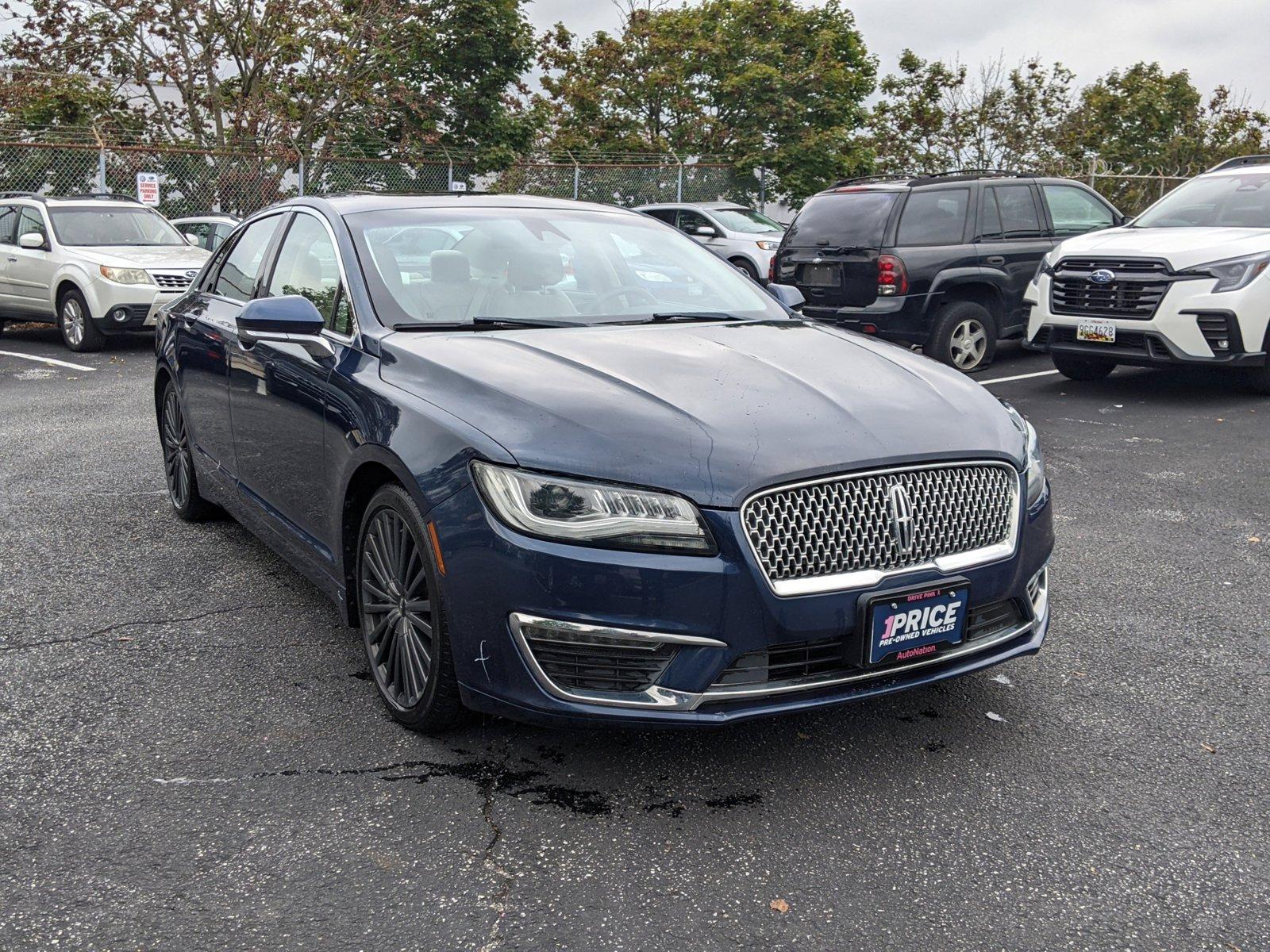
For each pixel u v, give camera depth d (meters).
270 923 2.39
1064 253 9.21
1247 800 2.96
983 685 3.69
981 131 30.12
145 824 2.78
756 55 31.41
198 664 3.80
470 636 2.92
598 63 31.88
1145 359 8.77
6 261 13.47
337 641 4.02
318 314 3.73
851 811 2.89
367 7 23.95
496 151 26.83
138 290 12.38
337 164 20.78
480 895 2.50
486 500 2.87
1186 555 5.15
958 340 10.23
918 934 2.38
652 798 2.94
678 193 23.80
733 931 2.38
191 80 22.97
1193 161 32.06
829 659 2.88
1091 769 3.12
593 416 2.94
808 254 10.45
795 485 2.80
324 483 3.72
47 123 21.47
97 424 8.14
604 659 2.79
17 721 3.35
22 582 4.62
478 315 3.87
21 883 2.53
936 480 2.99
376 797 2.93
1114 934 2.39
